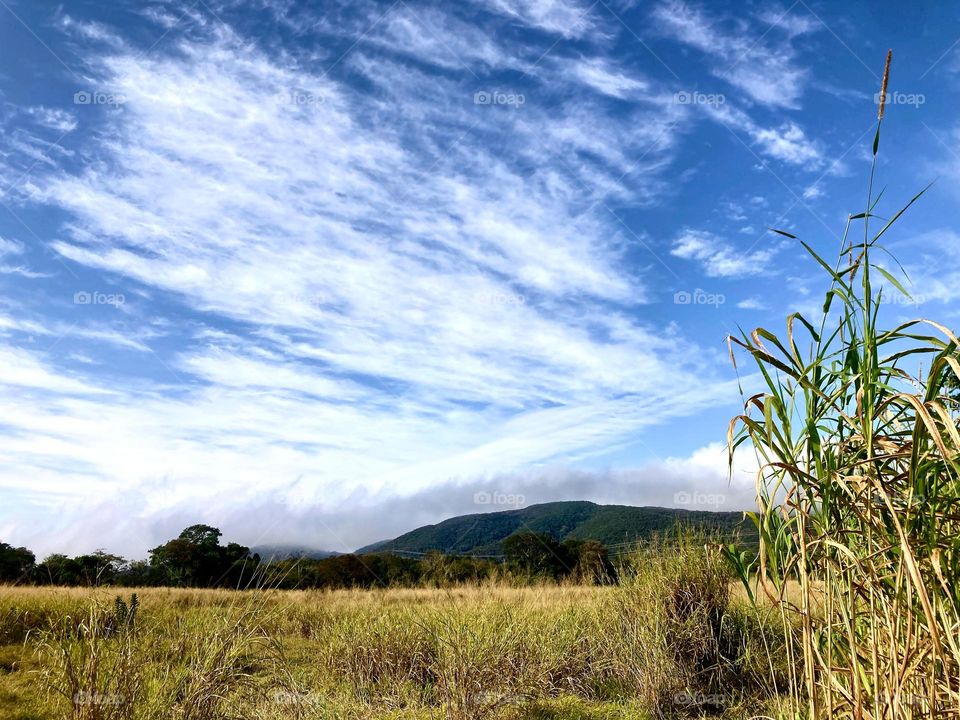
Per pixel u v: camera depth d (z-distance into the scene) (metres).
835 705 1.90
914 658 1.74
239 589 4.93
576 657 6.11
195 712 3.74
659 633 5.71
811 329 2.15
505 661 5.46
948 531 1.83
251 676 4.51
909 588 1.64
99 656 3.84
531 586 8.89
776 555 2.03
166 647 4.26
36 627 6.71
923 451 1.84
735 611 6.04
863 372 1.94
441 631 5.78
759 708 4.33
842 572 1.85
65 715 3.74
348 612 7.91
